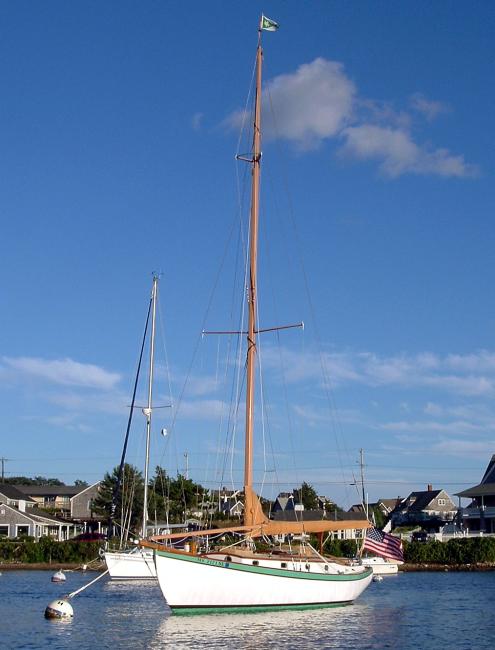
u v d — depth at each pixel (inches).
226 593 1614.2
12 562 3722.9
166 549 1557.6
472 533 4121.6
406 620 1779.0
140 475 4776.1
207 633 1505.9
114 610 1911.9
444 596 2375.7
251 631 1533.0
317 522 1759.4
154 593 2346.2
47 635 1535.4
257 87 1945.1
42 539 3868.1
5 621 1738.4
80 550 3727.9
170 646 1391.5
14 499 5059.1
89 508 5575.8
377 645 1439.5
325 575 1785.2
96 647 1393.9
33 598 2237.9
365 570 1971.0
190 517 4414.4
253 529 1689.2
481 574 3378.4
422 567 3631.9
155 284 2935.5
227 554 1646.2
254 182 1919.3
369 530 3152.1
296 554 1800.0
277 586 1683.1
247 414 1802.4
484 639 1520.7
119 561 2721.5
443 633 1595.7
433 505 5871.1
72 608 1852.9
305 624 1646.2
